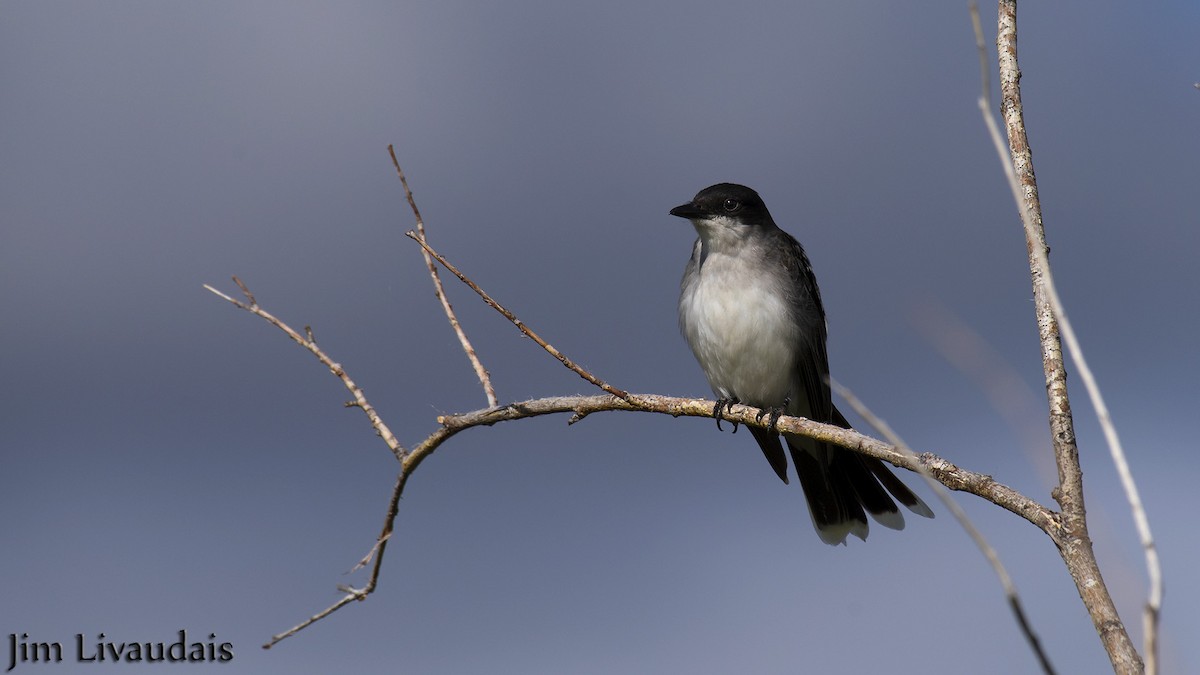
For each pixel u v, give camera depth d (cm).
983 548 329
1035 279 592
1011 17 643
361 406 751
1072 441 557
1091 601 512
